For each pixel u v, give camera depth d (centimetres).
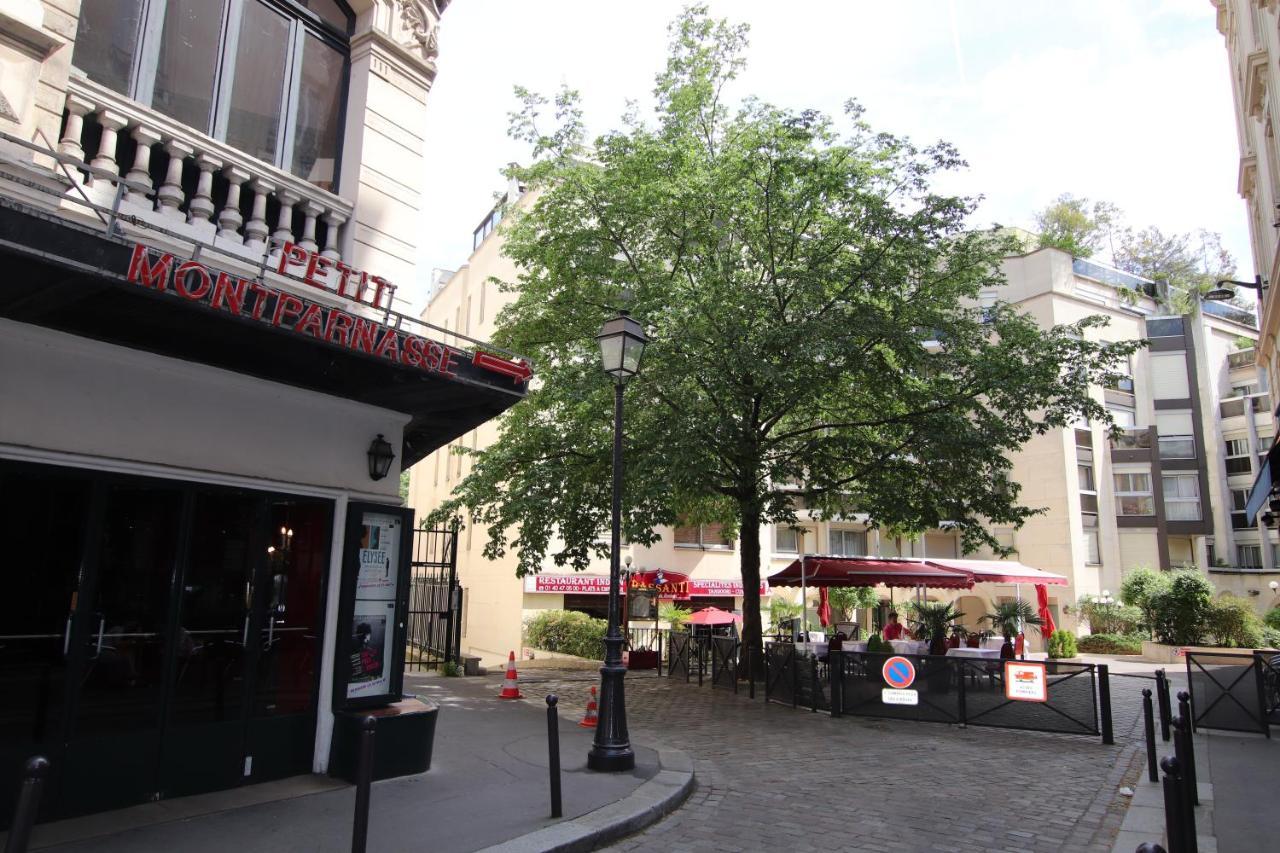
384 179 813
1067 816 683
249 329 537
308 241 747
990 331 1541
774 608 2669
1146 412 3603
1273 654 1099
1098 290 3594
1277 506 1303
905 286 1388
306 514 693
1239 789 766
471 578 2556
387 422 759
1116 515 3494
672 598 2392
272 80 763
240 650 636
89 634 551
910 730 1114
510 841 539
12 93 532
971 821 663
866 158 1440
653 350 1213
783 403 1350
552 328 1533
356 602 719
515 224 1838
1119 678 1952
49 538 537
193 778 600
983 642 2020
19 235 421
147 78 660
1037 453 3316
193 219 651
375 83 822
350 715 679
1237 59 2003
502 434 1644
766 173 1353
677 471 1215
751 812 682
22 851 289
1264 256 1891
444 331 699
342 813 583
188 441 611
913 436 1353
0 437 512
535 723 1012
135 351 579
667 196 1322
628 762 764
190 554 611
